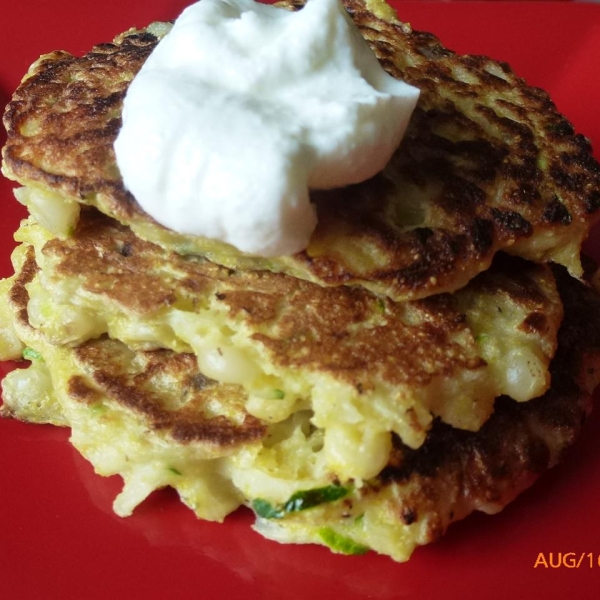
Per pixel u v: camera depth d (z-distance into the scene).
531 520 0.14
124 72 0.15
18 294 0.15
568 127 0.15
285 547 0.13
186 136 0.11
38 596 0.13
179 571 0.13
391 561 0.13
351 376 0.12
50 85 0.15
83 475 0.14
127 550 0.13
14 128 0.14
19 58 0.22
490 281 0.14
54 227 0.13
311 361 0.12
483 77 0.16
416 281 0.12
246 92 0.12
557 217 0.13
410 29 0.17
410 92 0.12
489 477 0.13
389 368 0.12
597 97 0.22
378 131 0.12
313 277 0.12
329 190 0.13
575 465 0.15
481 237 0.13
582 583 0.13
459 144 0.14
